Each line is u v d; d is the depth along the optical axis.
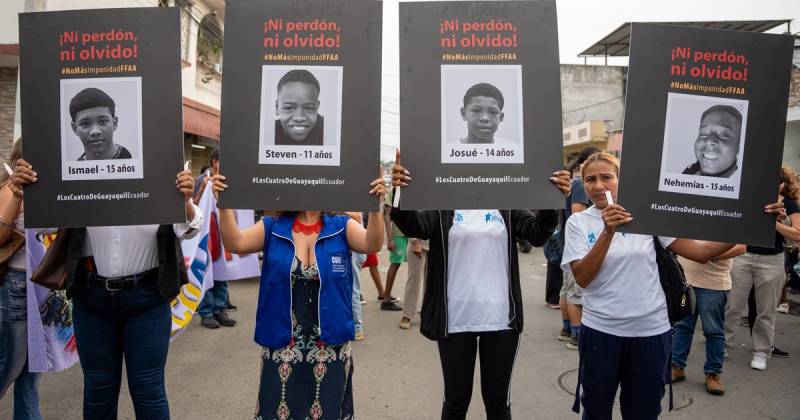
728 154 2.55
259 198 2.55
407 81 2.64
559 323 6.60
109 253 2.76
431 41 2.66
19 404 3.21
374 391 4.34
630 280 2.71
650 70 2.54
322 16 2.58
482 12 2.67
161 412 2.86
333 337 2.59
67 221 2.56
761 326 4.97
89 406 2.81
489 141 2.64
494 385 2.83
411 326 6.38
